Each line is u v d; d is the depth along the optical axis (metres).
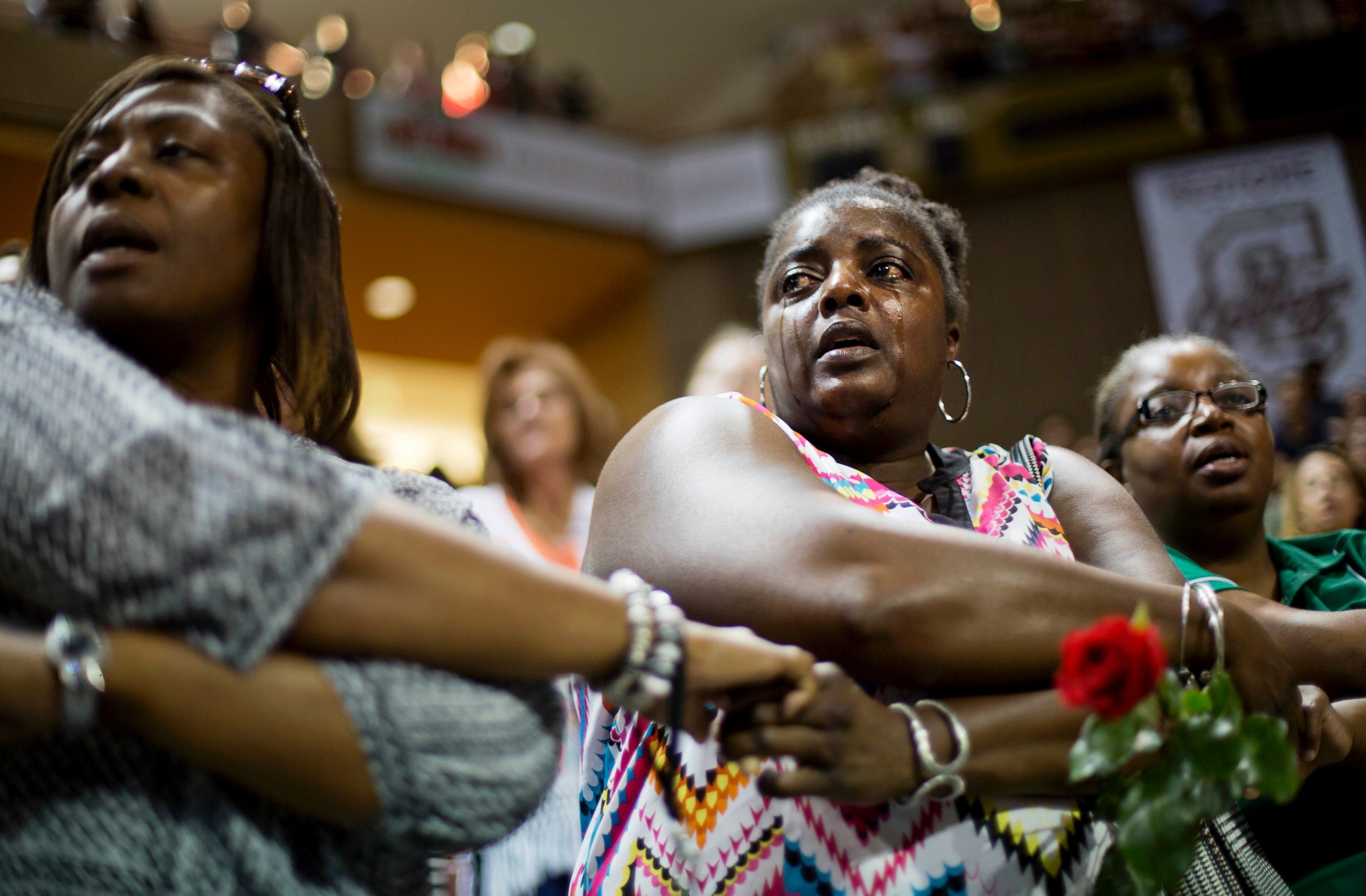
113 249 1.07
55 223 1.10
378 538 0.92
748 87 10.04
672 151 7.73
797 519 1.16
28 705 0.82
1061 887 1.21
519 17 9.16
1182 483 2.09
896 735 1.11
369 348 8.23
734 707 1.07
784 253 1.58
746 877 1.22
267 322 1.22
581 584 1.00
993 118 7.16
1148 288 6.74
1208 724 1.11
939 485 1.51
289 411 1.26
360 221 6.77
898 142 7.27
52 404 0.89
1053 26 7.28
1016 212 7.05
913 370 1.50
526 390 3.28
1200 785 1.11
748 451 1.27
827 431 1.50
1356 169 6.59
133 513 0.85
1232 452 2.07
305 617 0.91
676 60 9.96
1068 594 1.16
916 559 1.13
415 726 0.94
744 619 1.13
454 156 6.93
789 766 1.24
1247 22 6.95
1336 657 1.62
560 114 7.71
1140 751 1.12
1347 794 1.74
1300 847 1.75
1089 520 1.50
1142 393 2.18
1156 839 1.10
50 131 5.50
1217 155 6.80
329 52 6.97
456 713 0.96
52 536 0.85
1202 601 1.23
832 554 1.13
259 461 0.90
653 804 1.31
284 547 0.88
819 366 1.49
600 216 7.39
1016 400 6.80
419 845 0.97
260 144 1.18
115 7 6.19
